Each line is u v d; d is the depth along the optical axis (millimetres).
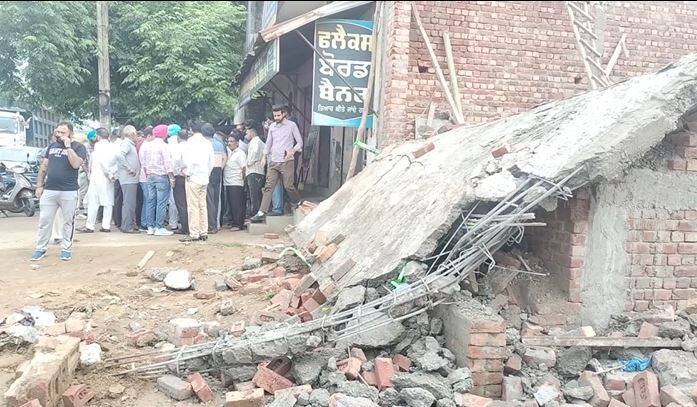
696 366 4156
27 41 16250
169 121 19469
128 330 5496
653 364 4289
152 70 18891
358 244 5953
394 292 4395
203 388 4148
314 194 14555
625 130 4297
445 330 4473
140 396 4227
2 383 4316
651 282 4789
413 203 5645
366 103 9414
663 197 4766
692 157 4805
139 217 11016
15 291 6586
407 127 9562
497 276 4855
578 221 4676
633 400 3932
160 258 8352
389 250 5043
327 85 9508
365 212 6867
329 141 13836
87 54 18656
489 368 4066
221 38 20484
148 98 19422
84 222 11891
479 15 9992
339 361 4266
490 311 4289
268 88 18297
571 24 9281
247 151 11516
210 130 10195
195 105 19484
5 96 17672
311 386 4102
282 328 4547
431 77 9836
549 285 4867
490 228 4359
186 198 10023
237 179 10930
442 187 5328
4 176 13695
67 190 7973
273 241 9609
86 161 10695
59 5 17234
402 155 7777
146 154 10125
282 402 3781
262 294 6535
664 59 10336
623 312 4766
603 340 4395
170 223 10812
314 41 9477
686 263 4836
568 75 10312
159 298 6555
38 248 8109
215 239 9805
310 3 14031
